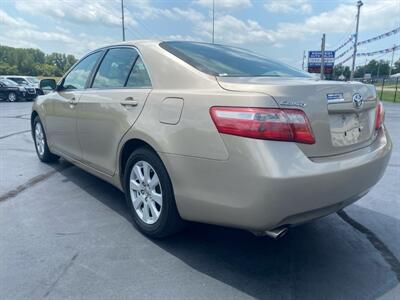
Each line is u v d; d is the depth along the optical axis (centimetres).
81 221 332
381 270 262
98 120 343
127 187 316
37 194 400
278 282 244
